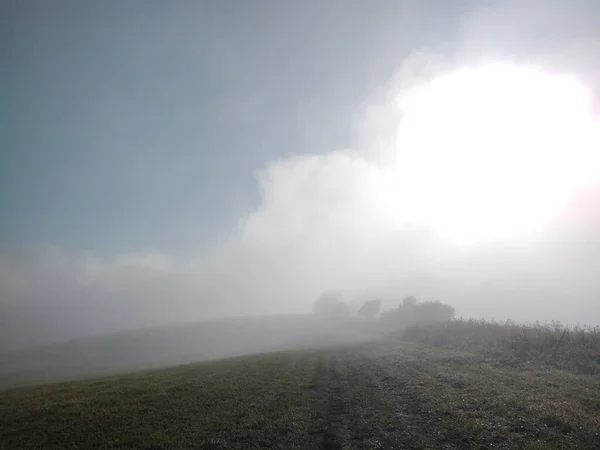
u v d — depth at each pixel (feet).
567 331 104.32
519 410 54.95
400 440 50.06
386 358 124.06
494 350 108.88
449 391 69.77
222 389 83.05
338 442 51.78
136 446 53.16
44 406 73.20
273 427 58.13
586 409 52.47
